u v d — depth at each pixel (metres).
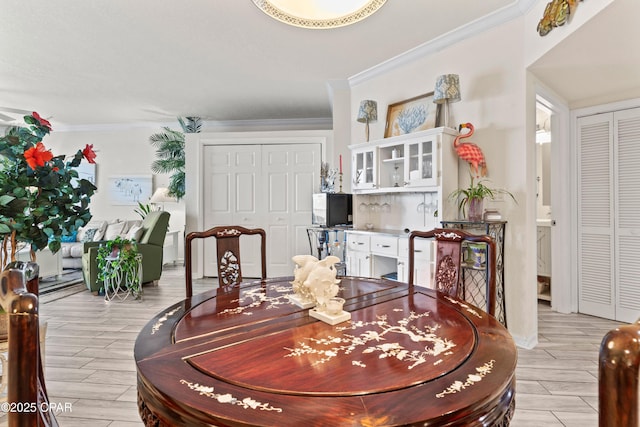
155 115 5.76
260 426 0.64
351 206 4.21
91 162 1.61
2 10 2.62
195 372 0.84
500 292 2.66
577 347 2.62
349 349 0.96
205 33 2.98
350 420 0.65
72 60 3.56
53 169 1.48
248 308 1.36
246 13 2.66
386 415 0.67
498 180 2.77
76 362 2.41
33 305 0.54
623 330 0.44
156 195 5.93
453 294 1.69
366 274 3.47
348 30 2.92
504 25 2.71
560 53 2.31
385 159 3.43
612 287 3.18
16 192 1.40
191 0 2.50
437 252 1.79
